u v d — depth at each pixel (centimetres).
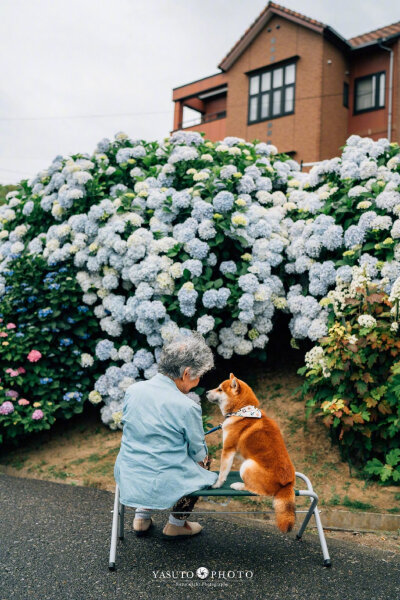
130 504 265
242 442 283
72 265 575
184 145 640
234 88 1711
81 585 256
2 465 497
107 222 560
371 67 1552
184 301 490
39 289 554
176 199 536
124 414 292
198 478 278
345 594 252
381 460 407
